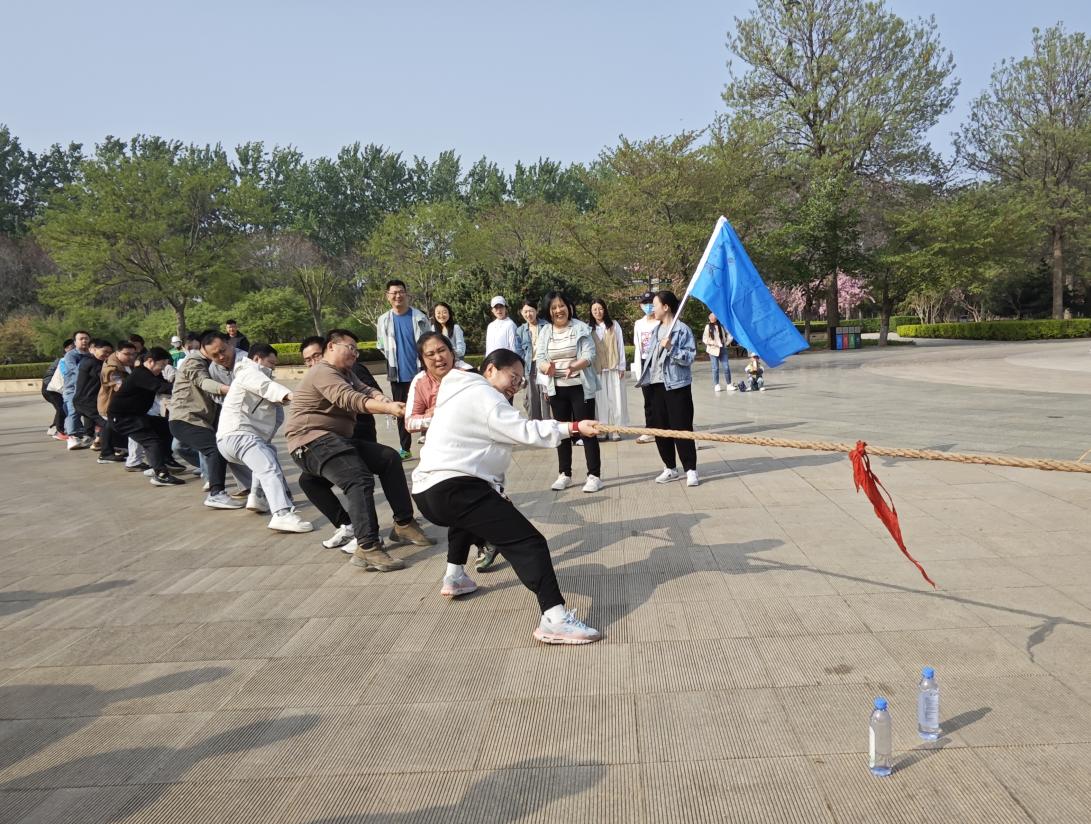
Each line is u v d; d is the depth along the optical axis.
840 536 5.21
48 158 60.84
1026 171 39.38
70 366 11.89
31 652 4.01
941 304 50.78
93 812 2.64
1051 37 38.19
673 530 5.54
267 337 40.38
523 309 9.15
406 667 3.61
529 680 3.42
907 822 2.38
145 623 4.34
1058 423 9.54
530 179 66.12
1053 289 41.97
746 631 3.79
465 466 3.87
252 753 2.96
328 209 62.00
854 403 12.68
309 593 4.69
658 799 2.56
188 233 39.50
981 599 4.03
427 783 2.71
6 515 7.33
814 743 2.82
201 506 7.38
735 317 5.71
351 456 5.16
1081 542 4.88
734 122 31.25
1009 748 2.72
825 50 34.03
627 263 30.70
